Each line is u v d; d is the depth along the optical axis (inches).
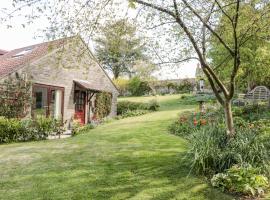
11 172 247.8
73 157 293.0
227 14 237.8
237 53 238.2
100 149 326.3
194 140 264.2
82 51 245.0
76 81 692.1
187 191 195.9
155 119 626.8
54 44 237.3
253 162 216.2
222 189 194.4
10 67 595.5
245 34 240.8
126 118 744.3
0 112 535.5
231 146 235.5
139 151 305.9
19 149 350.9
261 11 237.1
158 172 233.9
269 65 489.1
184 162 252.2
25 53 693.9
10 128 424.2
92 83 756.0
